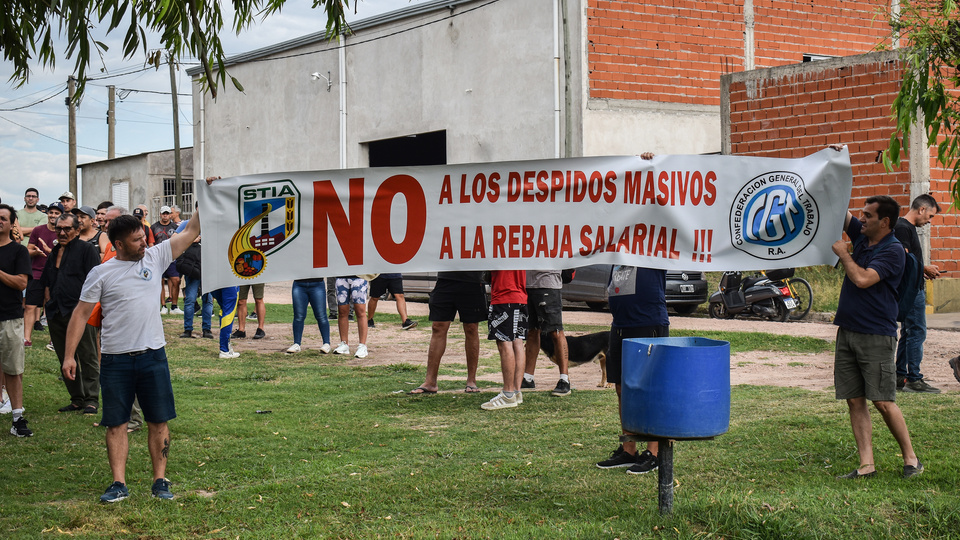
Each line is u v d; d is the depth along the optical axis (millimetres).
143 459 6680
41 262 12375
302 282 12648
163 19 6066
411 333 15031
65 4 5512
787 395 8773
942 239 16703
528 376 9648
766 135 18969
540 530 4836
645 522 4902
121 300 5609
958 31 6715
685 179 6602
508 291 8477
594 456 6613
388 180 6711
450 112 24703
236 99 32281
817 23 24969
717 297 17062
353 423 7887
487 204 6719
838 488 5543
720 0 23609
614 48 22234
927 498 5086
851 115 17562
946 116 6949
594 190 6648
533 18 22453
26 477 6230
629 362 5020
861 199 17484
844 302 5988
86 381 8469
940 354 11641
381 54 26578
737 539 4656
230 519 5258
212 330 15266
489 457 6621
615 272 6570
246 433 7504
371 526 5109
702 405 4832
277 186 6625
